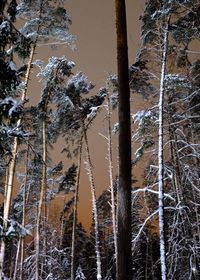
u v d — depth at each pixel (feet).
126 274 26.14
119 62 30.58
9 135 31.32
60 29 61.67
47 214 95.61
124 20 31.58
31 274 73.87
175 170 50.90
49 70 71.97
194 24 48.29
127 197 27.63
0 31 32.01
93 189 78.13
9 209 51.49
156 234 110.42
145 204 50.24
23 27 61.36
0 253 44.86
